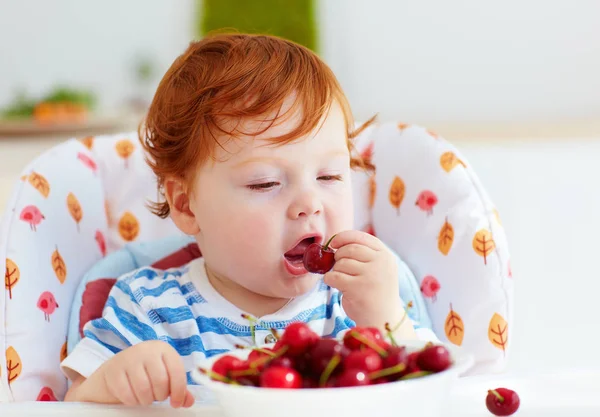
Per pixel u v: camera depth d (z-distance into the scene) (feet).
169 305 3.51
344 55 13.14
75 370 3.23
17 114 11.18
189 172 3.48
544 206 6.72
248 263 3.29
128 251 4.00
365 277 3.10
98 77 14.07
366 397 1.71
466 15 12.94
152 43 14.05
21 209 3.63
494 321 3.66
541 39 12.81
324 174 3.30
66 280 3.72
